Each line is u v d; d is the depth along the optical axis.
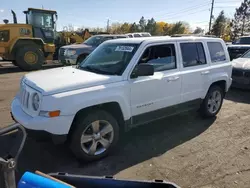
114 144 3.58
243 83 7.48
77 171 3.18
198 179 3.03
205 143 4.02
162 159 3.50
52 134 2.99
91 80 3.30
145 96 3.80
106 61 3.99
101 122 3.41
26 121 3.04
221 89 5.31
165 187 2.02
